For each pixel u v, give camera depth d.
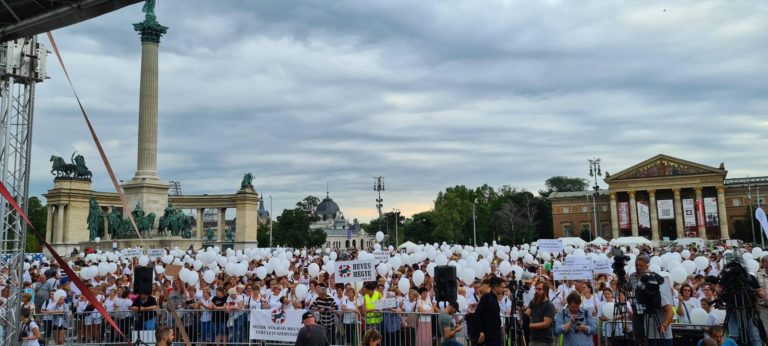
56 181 112.94
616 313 18.89
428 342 20.81
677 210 166.00
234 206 129.62
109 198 119.12
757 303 16.66
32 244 114.88
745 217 161.12
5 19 18.64
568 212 193.75
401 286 24.41
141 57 82.12
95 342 24.59
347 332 21.84
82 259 50.50
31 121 21.00
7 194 15.85
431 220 195.25
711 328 15.84
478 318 15.63
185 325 23.78
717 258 43.47
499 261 40.59
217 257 37.59
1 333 19.88
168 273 26.81
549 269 37.44
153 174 82.44
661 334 14.69
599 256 34.78
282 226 173.88
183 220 85.94
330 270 29.75
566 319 17.83
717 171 162.12
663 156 168.50
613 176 174.12
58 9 17.58
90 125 15.38
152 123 82.06
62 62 16.16
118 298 25.61
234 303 24.08
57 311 24.55
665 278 15.02
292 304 24.11
